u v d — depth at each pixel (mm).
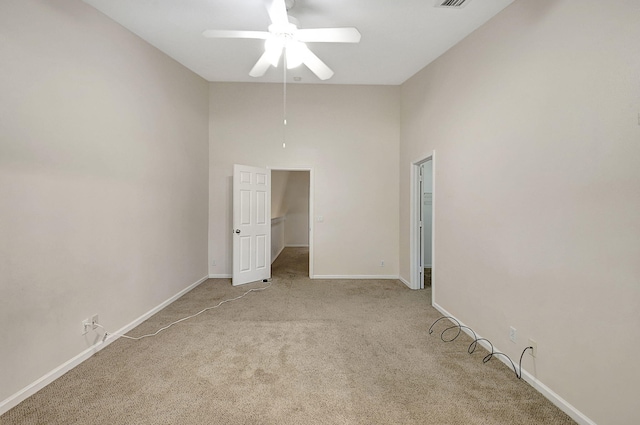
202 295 4176
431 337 2941
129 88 3045
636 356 1504
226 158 4977
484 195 2756
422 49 3516
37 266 2094
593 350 1717
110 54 2791
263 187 5023
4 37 1883
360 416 1837
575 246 1833
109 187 2768
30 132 2041
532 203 2180
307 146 5039
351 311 3621
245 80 4805
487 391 2092
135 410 1877
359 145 5066
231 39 3342
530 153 2197
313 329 3102
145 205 3305
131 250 3076
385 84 4980
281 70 4371
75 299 2404
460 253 3178
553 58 1998
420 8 2713
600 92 1680
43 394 2031
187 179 4250
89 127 2543
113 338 2799
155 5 2672
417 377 2258
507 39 2455
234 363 2434
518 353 2312
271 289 4488
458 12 2656
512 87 2393
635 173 1504
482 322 2785
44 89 2141
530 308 2195
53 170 2213
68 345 2336
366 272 5141
